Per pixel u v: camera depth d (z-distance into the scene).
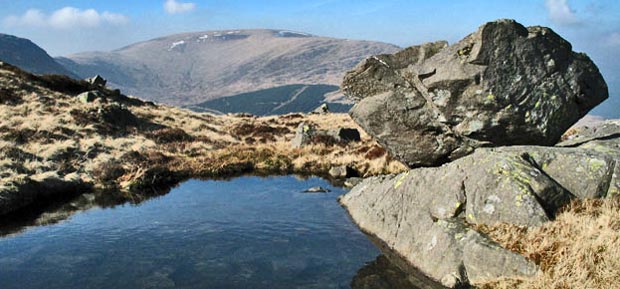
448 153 17.00
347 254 15.38
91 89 53.88
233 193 25.39
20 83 44.88
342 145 41.09
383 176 20.89
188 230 18.31
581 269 10.14
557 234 11.41
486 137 15.75
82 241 16.95
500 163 13.59
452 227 13.37
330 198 23.89
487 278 11.44
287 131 53.88
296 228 18.47
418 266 13.79
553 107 15.03
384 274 13.55
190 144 40.31
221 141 44.66
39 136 32.81
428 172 16.69
